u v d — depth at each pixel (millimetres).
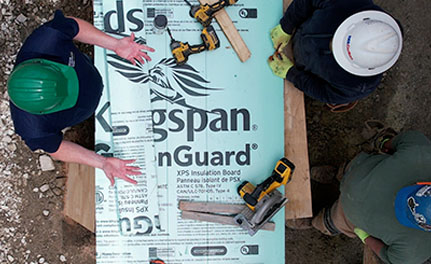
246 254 2281
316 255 3012
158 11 2240
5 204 2910
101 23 2219
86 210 2762
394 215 1855
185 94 2266
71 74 1666
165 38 2252
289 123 2377
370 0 1812
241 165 2287
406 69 2992
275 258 2289
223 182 2277
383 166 1942
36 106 1511
